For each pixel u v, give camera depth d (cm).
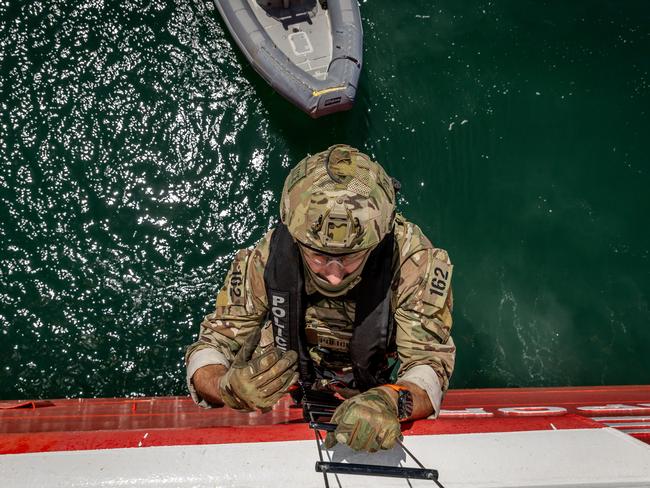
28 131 805
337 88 800
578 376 675
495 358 690
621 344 698
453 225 807
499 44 895
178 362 709
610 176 817
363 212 168
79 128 816
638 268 754
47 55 842
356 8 864
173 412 301
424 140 851
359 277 189
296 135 844
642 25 911
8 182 778
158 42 867
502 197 813
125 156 812
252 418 270
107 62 851
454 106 864
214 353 194
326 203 168
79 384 684
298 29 862
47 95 825
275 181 830
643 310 722
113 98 836
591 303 728
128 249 769
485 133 852
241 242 796
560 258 765
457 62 884
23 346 693
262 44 827
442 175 837
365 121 852
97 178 797
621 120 849
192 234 790
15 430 259
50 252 751
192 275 767
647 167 820
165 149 824
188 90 852
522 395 375
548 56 889
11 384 673
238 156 833
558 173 826
